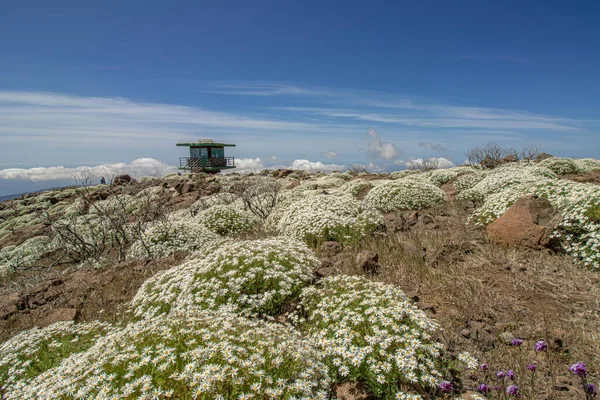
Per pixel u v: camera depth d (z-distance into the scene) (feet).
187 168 155.43
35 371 14.57
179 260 30.07
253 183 82.33
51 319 20.29
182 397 9.21
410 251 23.29
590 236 20.07
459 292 17.54
